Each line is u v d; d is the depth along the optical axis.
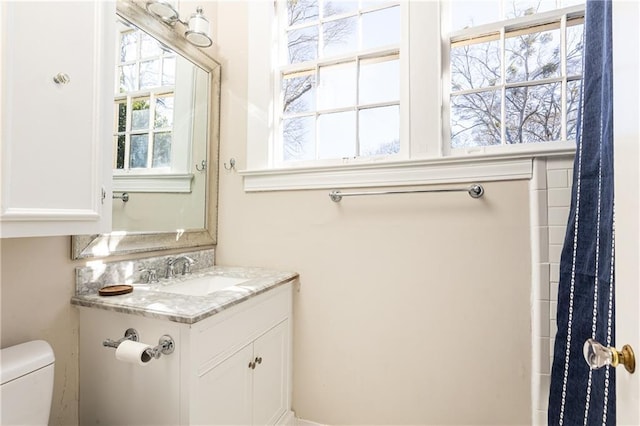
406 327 1.45
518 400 1.29
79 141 0.85
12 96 0.71
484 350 1.34
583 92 0.98
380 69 1.59
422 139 1.45
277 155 1.76
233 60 1.83
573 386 0.95
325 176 1.59
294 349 1.65
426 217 1.43
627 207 0.49
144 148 1.39
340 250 1.57
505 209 1.31
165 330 0.98
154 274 1.40
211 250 1.78
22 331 0.98
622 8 0.51
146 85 1.40
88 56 0.88
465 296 1.37
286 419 1.55
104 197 0.92
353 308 1.54
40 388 0.87
